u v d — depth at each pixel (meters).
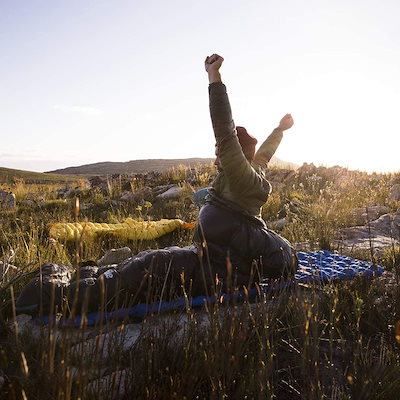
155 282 3.40
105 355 2.75
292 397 2.66
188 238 7.20
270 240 3.72
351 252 5.57
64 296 3.28
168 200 12.32
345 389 2.59
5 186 17.94
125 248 5.83
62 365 1.95
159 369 2.44
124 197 13.30
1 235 7.00
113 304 3.35
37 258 4.93
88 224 7.66
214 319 2.53
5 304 3.32
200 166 17.44
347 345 3.07
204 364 2.46
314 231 6.70
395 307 3.42
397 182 13.08
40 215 10.43
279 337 3.13
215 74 3.27
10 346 2.81
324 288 3.72
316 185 13.46
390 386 2.44
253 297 3.67
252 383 2.41
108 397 2.27
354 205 9.71
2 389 2.38
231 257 3.58
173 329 2.86
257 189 3.58
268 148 4.30
